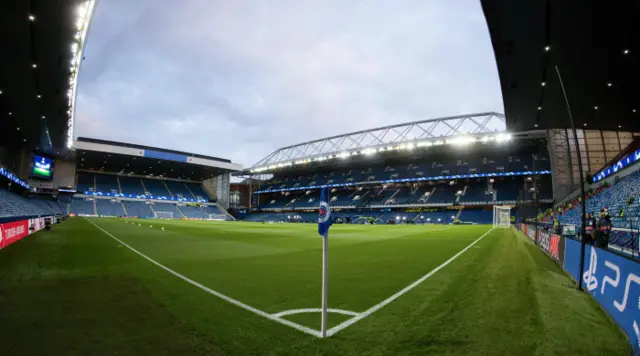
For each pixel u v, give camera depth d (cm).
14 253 1197
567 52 1496
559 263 1035
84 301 570
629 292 455
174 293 629
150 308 529
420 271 891
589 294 646
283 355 355
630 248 1375
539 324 461
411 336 411
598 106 2125
